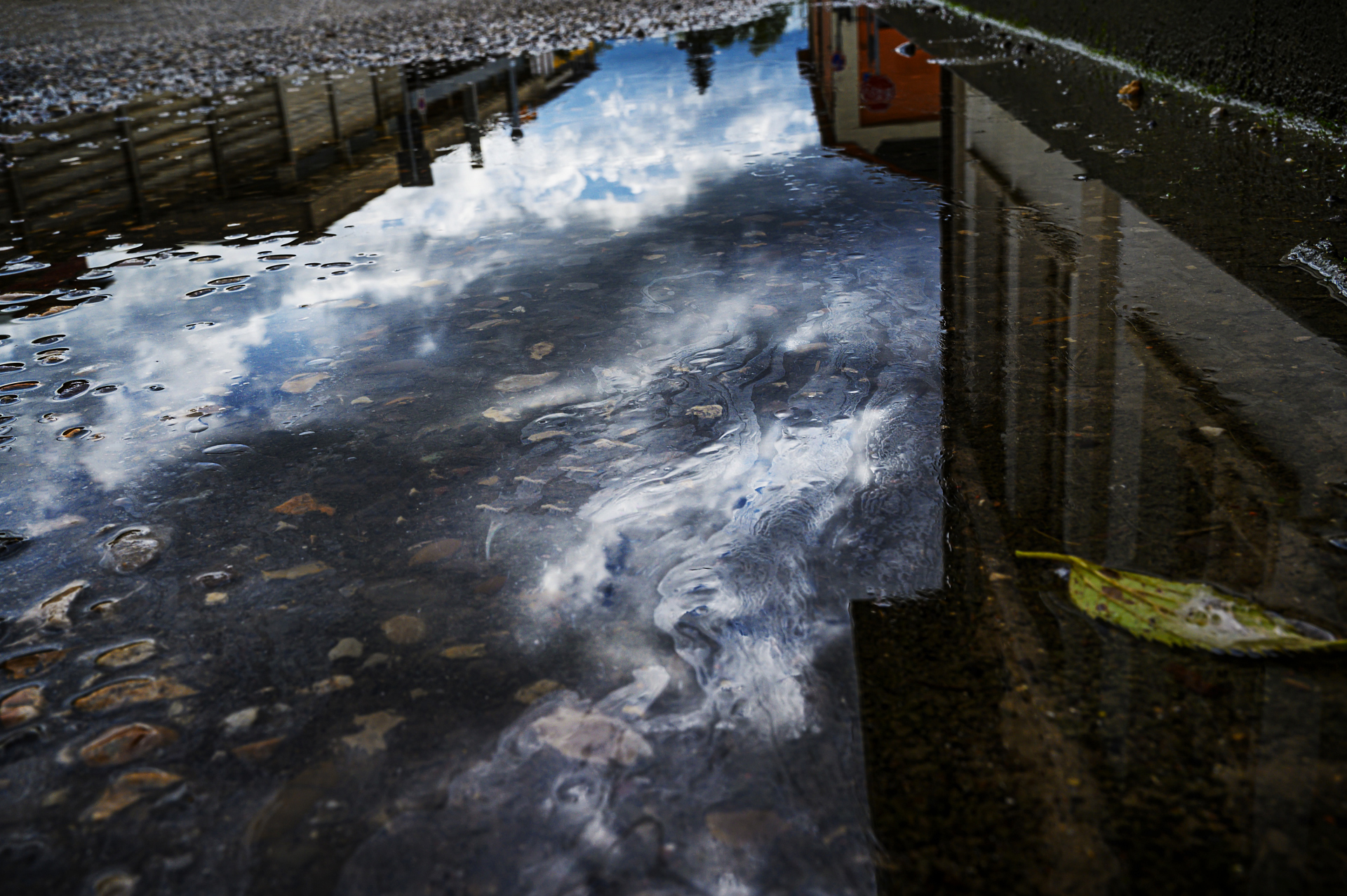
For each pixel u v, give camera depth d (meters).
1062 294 2.50
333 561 1.60
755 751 1.13
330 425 2.13
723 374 2.22
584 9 15.48
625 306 2.74
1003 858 0.96
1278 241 2.71
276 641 1.40
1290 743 1.07
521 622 1.41
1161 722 1.11
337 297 3.05
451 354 2.49
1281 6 4.30
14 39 16.39
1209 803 1.00
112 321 2.98
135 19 19.22
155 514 1.80
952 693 1.19
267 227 4.06
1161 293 2.44
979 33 8.97
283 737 1.21
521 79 8.00
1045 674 1.21
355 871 1.01
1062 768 1.06
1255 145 3.88
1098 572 1.37
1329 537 1.41
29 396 2.42
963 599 1.37
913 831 1.00
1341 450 1.63
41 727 1.26
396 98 7.53
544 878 0.98
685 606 1.41
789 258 3.04
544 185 4.40
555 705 1.23
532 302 2.84
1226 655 1.20
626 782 1.10
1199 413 1.82
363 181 4.83
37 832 1.09
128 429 2.19
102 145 6.55
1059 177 3.75
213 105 8.03
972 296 2.56
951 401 1.97
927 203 3.54
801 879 0.96
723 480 1.76
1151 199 3.30
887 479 1.70
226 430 2.15
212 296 3.15
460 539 1.64
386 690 1.28
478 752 1.16
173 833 1.08
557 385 2.24
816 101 6.03
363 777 1.14
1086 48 7.09
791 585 1.44
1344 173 3.29
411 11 18.34
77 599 1.54
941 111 5.43
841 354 2.27
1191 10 5.32
